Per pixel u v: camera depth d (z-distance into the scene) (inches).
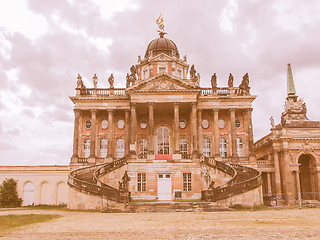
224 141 2655.0
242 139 2632.9
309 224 896.3
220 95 2600.9
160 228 850.8
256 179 1815.9
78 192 1729.8
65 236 730.8
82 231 816.3
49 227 903.7
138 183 2160.4
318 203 2245.3
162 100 2411.4
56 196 2721.5
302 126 2593.5
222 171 2078.0
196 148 2303.2
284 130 2536.9
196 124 2378.2
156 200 2010.3
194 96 2417.6
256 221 986.1
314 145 2524.6
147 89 2425.0
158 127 2669.8
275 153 2541.8
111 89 2618.1
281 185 2519.7
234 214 1269.7
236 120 2674.7
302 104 2726.4
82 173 2151.8
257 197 1788.9
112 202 1676.9
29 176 2753.4
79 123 2610.7
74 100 2586.1
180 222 988.6
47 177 2753.4
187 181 2178.9
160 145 2637.8
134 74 2549.2
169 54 2977.4
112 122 2581.2
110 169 2114.9
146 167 2180.1
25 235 750.5
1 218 1155.9
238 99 2598.4
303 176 2684.5
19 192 2723.9
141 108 2546.8
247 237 669.9
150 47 3014.3
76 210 1646.2
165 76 2448.3
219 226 868.6
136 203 1654.8
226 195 1697.8
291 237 660.1
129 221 1050.7
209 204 1631.4
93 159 2472.9
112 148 2586.1
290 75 3014.3
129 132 2554.1
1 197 2620.6
